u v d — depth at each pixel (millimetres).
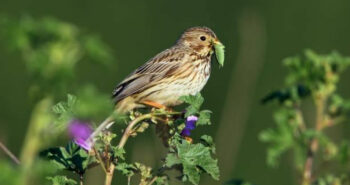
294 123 10516
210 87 22656
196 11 25422
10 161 5953
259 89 21906
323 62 10867
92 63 6020
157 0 25578
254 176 19781
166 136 8352
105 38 25125
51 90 5762
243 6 25016
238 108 14406
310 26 25031
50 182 7547
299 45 24844
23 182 5730
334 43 25109
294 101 10875
